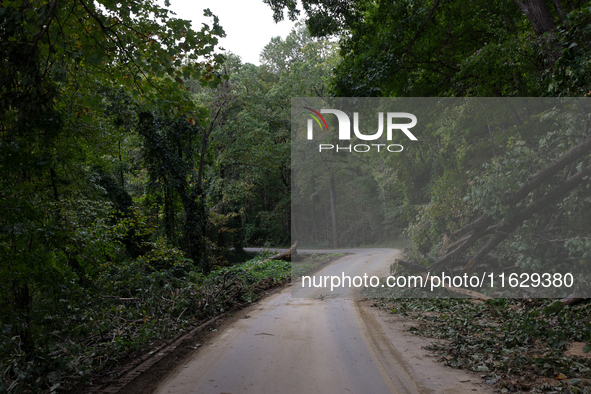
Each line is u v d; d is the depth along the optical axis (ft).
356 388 15.42
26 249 19.65
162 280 42.39
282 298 43.04
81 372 17.12
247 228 159.53
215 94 88.12
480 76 47.19
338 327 26.89
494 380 15.62
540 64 37.22
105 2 18.04
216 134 95.14
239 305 38.70
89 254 31.12
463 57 53.83
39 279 20.31
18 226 18.63
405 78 55.36
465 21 50.34
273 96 124.67
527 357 17.80
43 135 19.97
